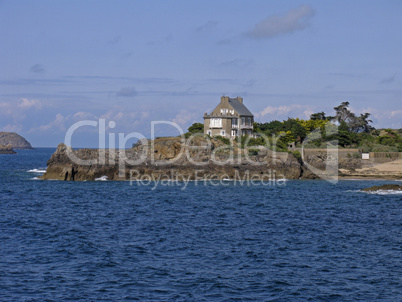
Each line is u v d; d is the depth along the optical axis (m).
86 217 64.62
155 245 48.41
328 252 46.38
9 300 33.69
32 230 55.28
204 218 64.56
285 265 42.06
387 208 75.12
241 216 66.56
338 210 72.81
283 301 34.25
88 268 40.78
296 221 62.66
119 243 49.19
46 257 43.84
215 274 39.47
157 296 34.81
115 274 39.31
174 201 81.94
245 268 41.12
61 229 56.03
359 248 48.06
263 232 55.19
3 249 46.22
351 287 36.91
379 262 43.16
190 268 40.97
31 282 37.22
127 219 63.25
